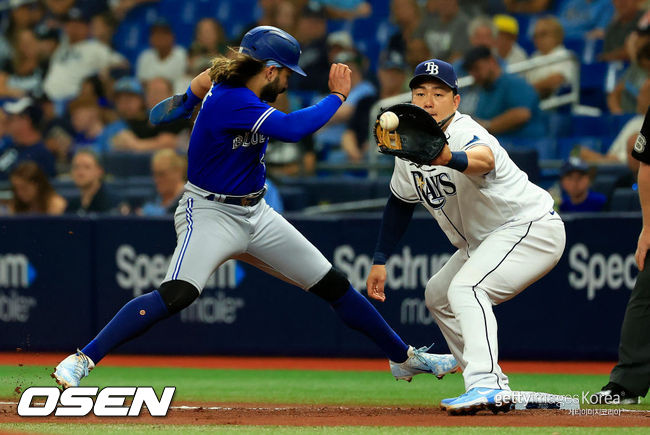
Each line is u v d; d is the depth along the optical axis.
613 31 37.94
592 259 26.44
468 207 16.06
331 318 27.55
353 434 13.56
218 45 40.62
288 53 15.82
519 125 33.06
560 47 37.12
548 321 26.62
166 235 27.80
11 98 43.12
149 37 46.69
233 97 15.39
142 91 39.25
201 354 28.02
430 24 39.62
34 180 30.94
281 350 27.66
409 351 17.59
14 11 46.94
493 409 15.23
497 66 33.16
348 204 31.38
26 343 28.36
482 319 15.36
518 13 42.38
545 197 16.30
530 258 15.80
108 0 47.44
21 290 28.45
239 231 16.02
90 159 31.44
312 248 16.89
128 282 27.97
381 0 46.31
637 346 17.06
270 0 42.47
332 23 45.03
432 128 14.41
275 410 16.97
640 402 17.47
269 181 27.80
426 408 17.58
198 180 15.87
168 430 13.96
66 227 28.22
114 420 15.29
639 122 32.19
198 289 15.73
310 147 34.28
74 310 28.19
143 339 28.27
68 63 44.44
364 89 36.69
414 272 26.95
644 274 16.97
